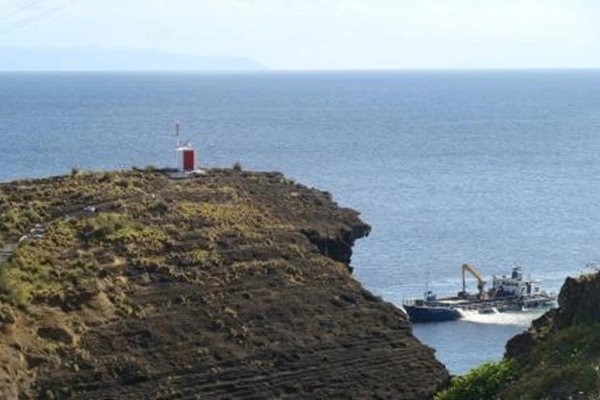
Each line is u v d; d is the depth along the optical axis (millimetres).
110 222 58406
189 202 63688
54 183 66750
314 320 55812
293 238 61375
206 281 55844
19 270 52719
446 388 49938
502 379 45469
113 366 49625
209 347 52062
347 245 65438
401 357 55594
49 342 49562
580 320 46281
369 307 58094
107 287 53531
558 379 41531
